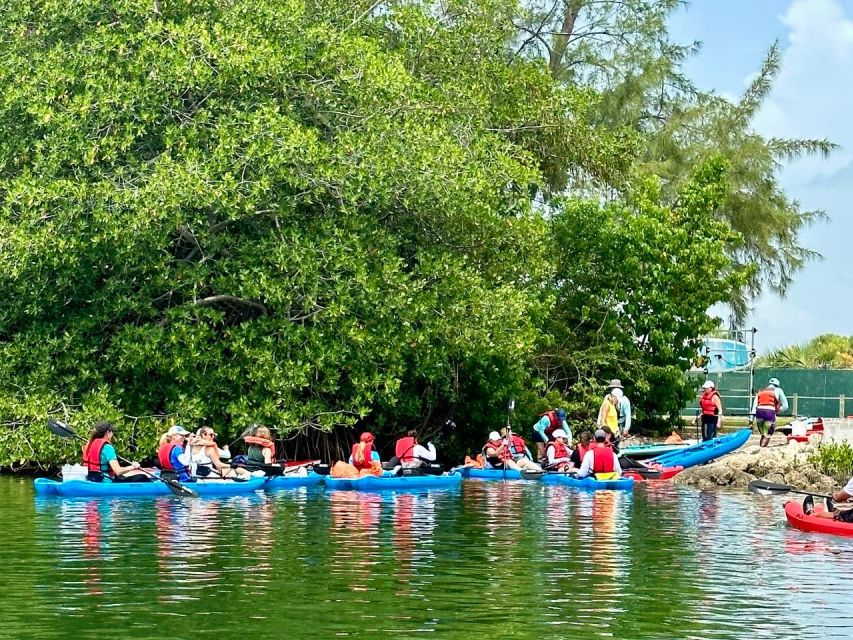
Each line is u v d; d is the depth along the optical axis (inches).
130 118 1091.3
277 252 1088.8
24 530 703.7
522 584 543.8
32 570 565.0
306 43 1164.5
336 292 1104.8
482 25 1405.0
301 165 1091.9
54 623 454.0
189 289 1119.0
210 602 494.0
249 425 1105.4
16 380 1095.0
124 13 1110.4
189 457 986.1
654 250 1438.2
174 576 551.5
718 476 1085.8
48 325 1116.5
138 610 477.4
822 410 1833.2
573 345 1460.4
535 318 1339.8
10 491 948.0
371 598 506.9
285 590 521.7
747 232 1831.9
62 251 1039.0
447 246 1249.4
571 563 604.7
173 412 1109.1
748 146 1849.2
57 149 1062.4
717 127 1878.7
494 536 701.9
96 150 1036.5
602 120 1854.1
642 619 474.3
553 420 1273.4
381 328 1134.4
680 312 1454.2
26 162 1144.2
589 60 1852.9
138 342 1096.8
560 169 1568.7
